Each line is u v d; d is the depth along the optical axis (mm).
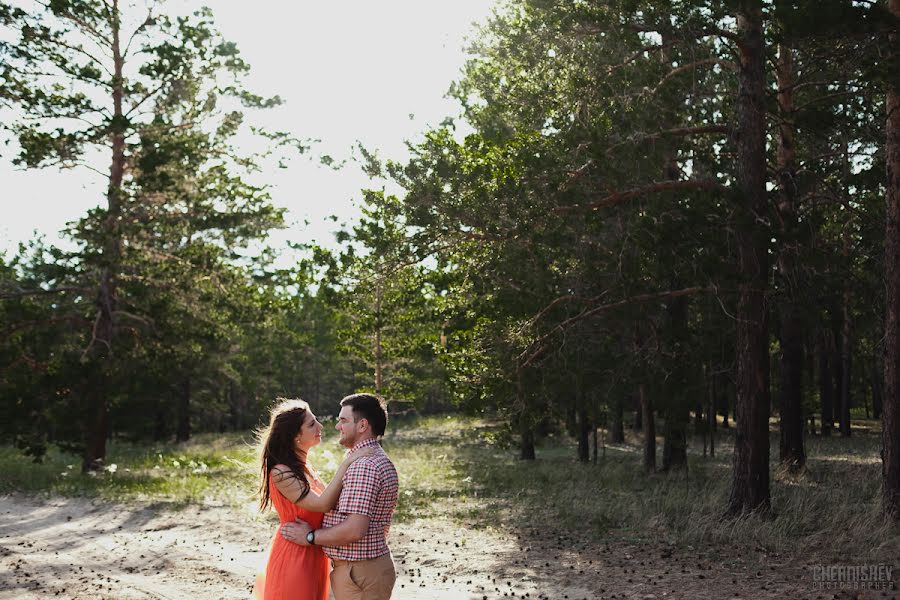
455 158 15031
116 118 20391
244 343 43969
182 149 21234
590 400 16391
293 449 4566
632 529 11156
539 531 11281
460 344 16891
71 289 21984
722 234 11875
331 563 4707
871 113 16516
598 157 12547
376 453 4371
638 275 13258
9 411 20875
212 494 15812
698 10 11984
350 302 17281
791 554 9180
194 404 49281
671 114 13227
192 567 9328
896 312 11461
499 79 15648
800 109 15461
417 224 14055
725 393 26609
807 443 29047
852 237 19094
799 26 10844
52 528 12344
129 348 22109
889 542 9461
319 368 68188
